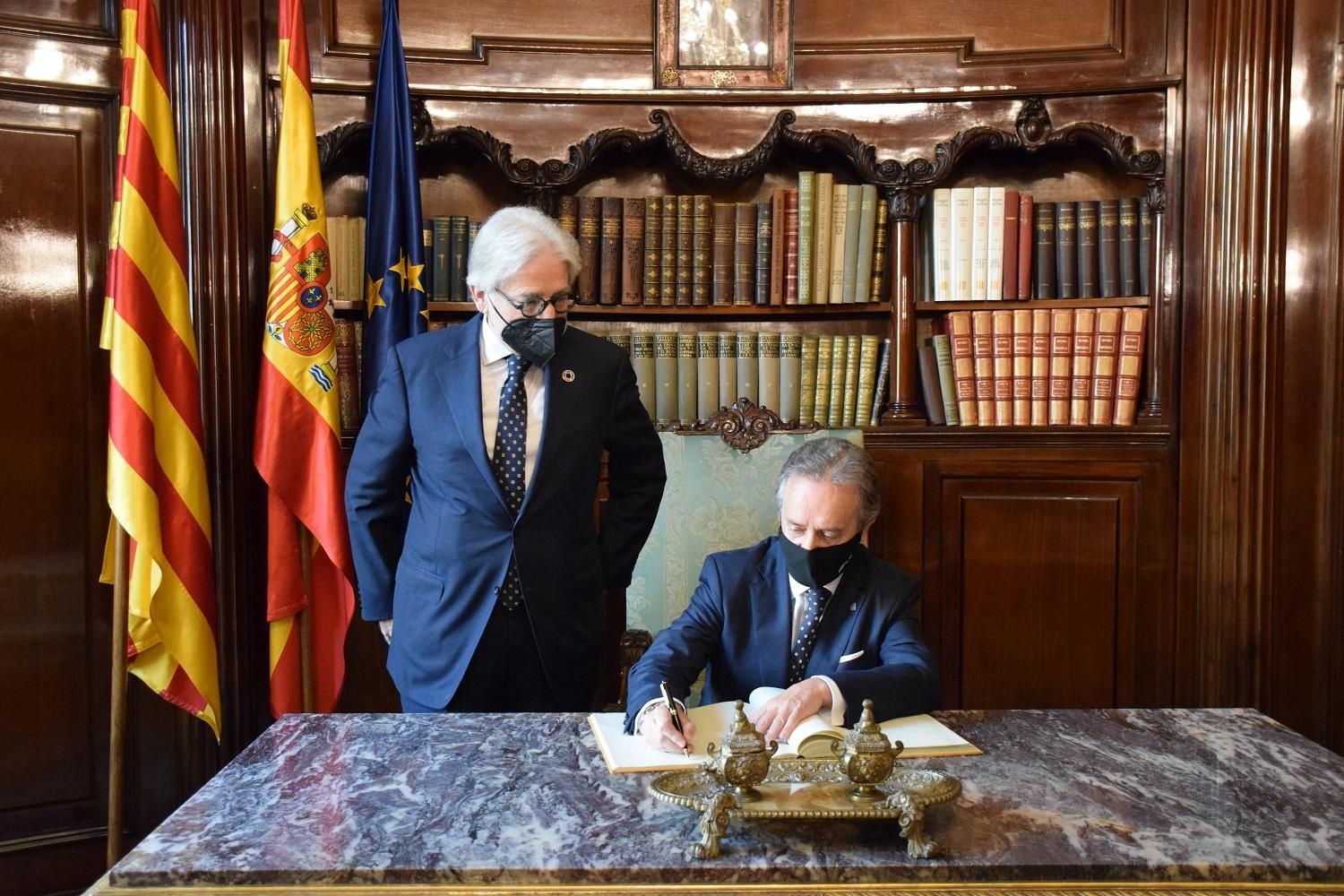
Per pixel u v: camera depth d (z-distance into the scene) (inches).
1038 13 127.6
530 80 128.3
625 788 54.5
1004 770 57.2
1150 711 68.4
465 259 128.1
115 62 114.0
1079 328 127.0
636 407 98.0
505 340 88.0
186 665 107.5
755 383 130.2
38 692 113.0
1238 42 121.4
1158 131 125.9
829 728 59.6
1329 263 120.8
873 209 129.9
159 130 106.3
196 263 115.1
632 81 129.1
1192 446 124.5
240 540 117.6
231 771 57.0
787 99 128.6
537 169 127.6
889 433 128.7
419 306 120.6
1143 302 127.1
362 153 132.8
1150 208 126.2
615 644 122.3
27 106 110.8
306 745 61.2
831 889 44.5
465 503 88.9
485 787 54.6
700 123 130.0
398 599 92.5
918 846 46.0
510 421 90.1
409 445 94.0
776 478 102.3
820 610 79.1
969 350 129.0
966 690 130.1
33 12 110.5
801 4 129.2
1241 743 61.9
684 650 73.6
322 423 112.9
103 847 116.1
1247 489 122.1
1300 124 121.3
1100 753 60.0
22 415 111.3
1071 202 128.9
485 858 45.8
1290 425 122.7
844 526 75.9
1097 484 127.0
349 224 127.0
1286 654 123.6
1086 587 127.7
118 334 102.8
